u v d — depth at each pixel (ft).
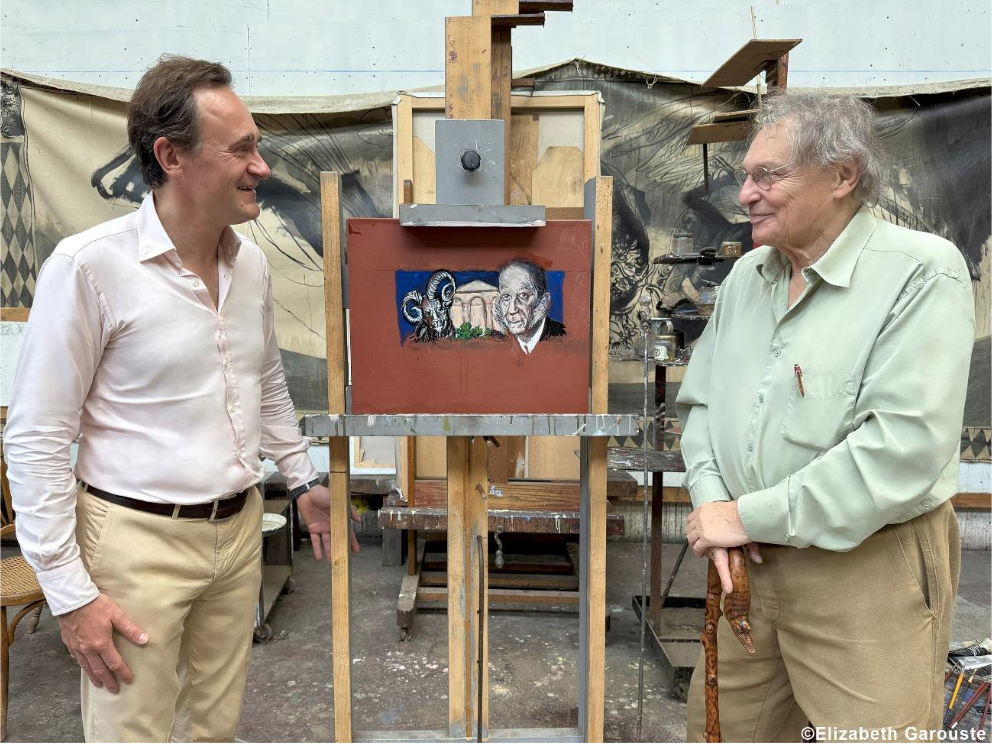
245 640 4.42
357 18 9.76
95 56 9.64
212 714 4.33
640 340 7.95
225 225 3.81
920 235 3.54
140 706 3.75
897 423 3.25
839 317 3.57
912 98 9.63
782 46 6.07
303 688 6.88
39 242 9.81
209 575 3.99
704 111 9.77
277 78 9.84
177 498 3.76
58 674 7.05
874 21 9.59
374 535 11.02
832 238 3.67
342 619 4.50
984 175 9.65
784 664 4.16
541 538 9.57
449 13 9.77
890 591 3.53
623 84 9.77
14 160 9.66
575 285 4.07
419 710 6.53
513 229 4.01
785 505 3.51
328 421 4.01
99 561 3.65
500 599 8.40
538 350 4.10
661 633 7.54
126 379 3.67
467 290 4.04
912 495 3.25
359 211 10.07
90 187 9.77
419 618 8.39
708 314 7.17
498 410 4.12
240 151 3.59
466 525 4.81
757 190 3.61
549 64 9.77
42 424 3.39
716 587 4.04
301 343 10.29
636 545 10.98
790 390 3.69
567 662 7.38
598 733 4.76
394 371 4.07
